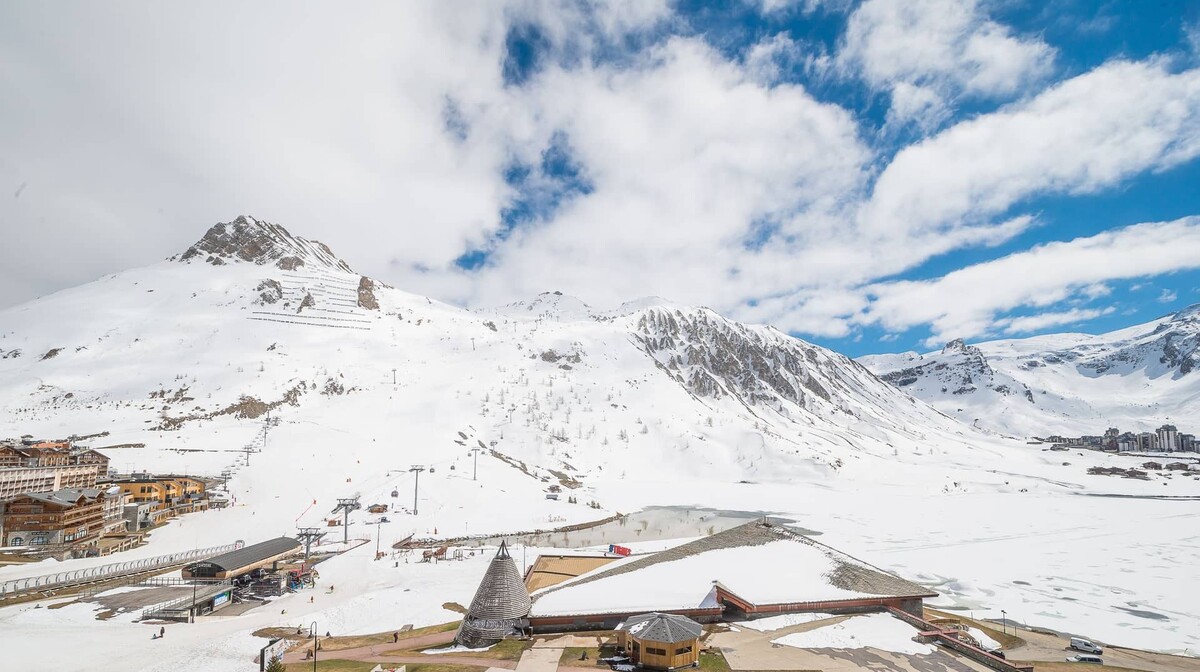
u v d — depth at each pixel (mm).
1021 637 73500
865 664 54125
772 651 56344
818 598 66688
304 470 157375
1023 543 133375
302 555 105500
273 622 70562
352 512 134125
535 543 127625
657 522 159250
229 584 81625
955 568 110875
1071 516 172500
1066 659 65812
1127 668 64125
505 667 52562
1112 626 80188
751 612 64375
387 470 165500
